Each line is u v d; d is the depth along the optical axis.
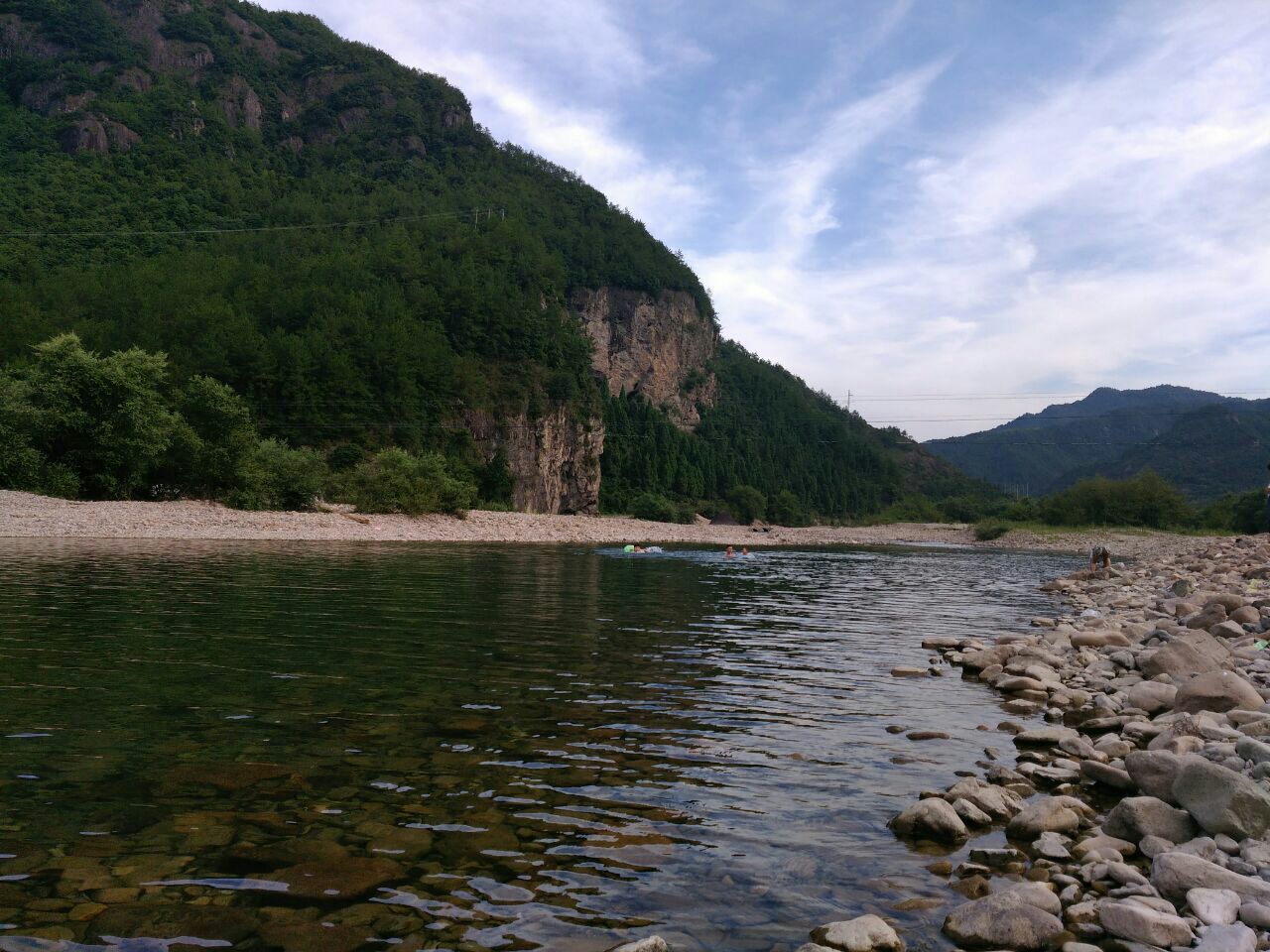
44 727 7.09
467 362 92.56
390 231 126.31
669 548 48.66
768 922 4.24
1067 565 46.69
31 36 152.75
